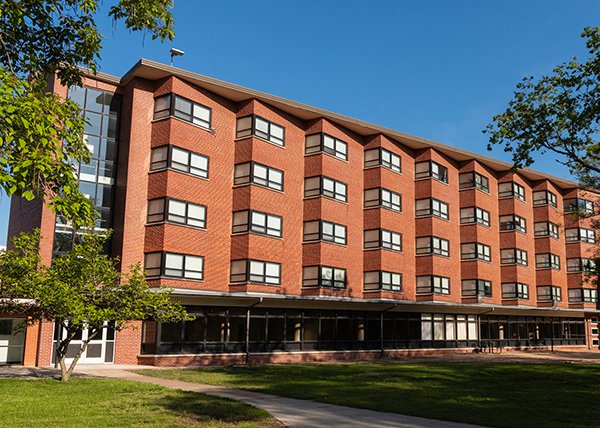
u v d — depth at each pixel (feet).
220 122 108.99
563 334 181.88
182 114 101.81
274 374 79.05
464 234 151.12
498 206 163.73
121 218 96.68
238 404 48.88
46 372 76.18
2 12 36.65
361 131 131.13
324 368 90.07
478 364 103.96
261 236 108.06
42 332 87.56
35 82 39.55
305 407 49.26
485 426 40.88
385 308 126.52
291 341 111.86
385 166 132.26
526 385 69.00
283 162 115.96
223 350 101.65
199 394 54.85
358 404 50.70
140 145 99.55
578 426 40.88
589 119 67.82
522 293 161.48
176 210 98.17
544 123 70.69
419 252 139.54
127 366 89.66
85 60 43.09
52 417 40.98
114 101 102.78
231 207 108.68
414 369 89.66
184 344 96.12
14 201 109.19
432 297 135.74
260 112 111.96
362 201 130.93
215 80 105.60
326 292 115.75
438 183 143.74
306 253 117.29
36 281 59.11
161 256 95.20
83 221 36.58
